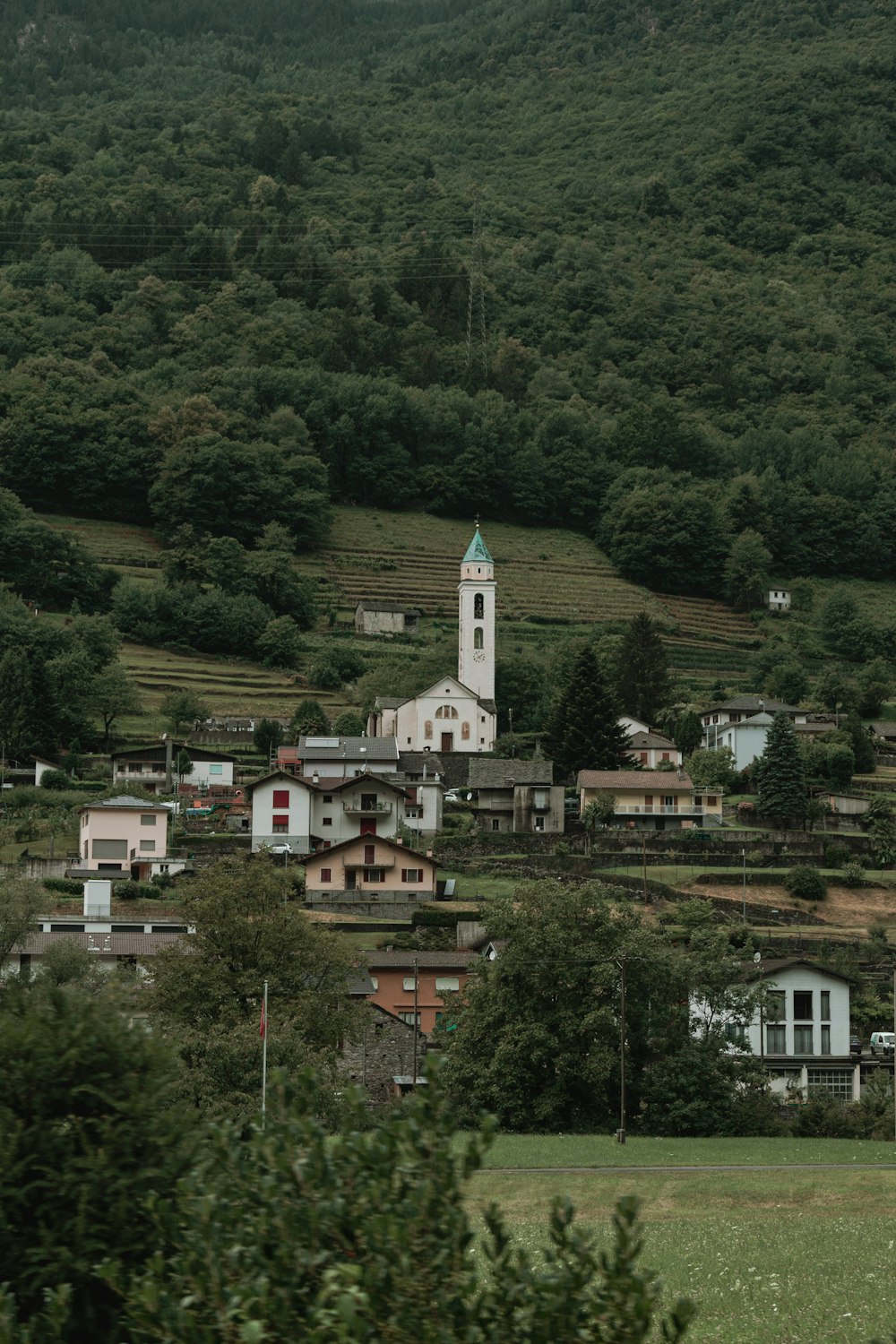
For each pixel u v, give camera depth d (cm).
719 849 19838
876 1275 5391
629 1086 10831
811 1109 11094
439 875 18862
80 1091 3456
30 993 3759
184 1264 2830
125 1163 3409
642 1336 2711
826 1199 7531
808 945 16312
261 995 10938
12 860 18688
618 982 10906
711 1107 10812
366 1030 11900
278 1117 3008
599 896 11550
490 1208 2859
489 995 11106
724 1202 7494
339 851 17550
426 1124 2891
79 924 14625
